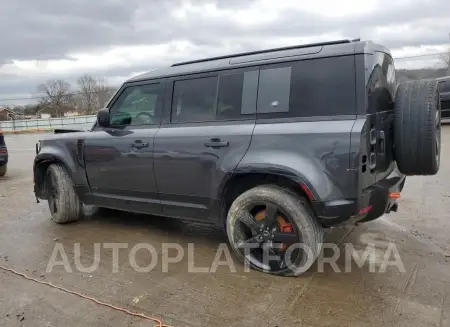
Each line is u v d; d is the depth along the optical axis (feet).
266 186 11.19
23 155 45.14
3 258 13.16
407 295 9.91
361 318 8.96
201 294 10.33
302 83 10.66
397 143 10.82
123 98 14.51
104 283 11.12
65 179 16.28
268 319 9.06
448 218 15.78
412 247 13.00
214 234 15.01
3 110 183.11
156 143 13.10
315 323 8.83
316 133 10.11
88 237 15.03
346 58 10.16
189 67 13.12
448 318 8.86
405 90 10.85
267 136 10.84
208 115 12.34
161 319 9.21
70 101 204.74
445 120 49.42
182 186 12.71
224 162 11.53
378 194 10.57
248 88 11.56
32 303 10.11
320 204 10.05
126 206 14.66
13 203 20.92
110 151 14.42
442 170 24.82
